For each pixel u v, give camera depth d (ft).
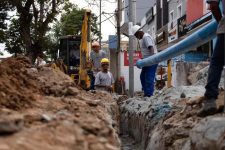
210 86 20.40
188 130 21.50
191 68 64.69
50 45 89.51
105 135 12.01
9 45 90.48
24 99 16.99
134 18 58.70
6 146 9.23
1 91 16.58
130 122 37.96
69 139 10.59
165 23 110.93
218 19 21.27
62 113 14.76
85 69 56.90
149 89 39.81
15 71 21.61
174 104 30.12
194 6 83.35
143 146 30.55
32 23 85.87
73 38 73.15
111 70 119.96
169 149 22.31
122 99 50.42
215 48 20.27
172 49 31.48
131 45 58.44
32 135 10.32
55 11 86.89
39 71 28.94
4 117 10.90
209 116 19.80
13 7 87.66
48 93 22.56
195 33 26.00
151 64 37.96
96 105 21.21
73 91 23.13
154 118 29.43
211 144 16.46
